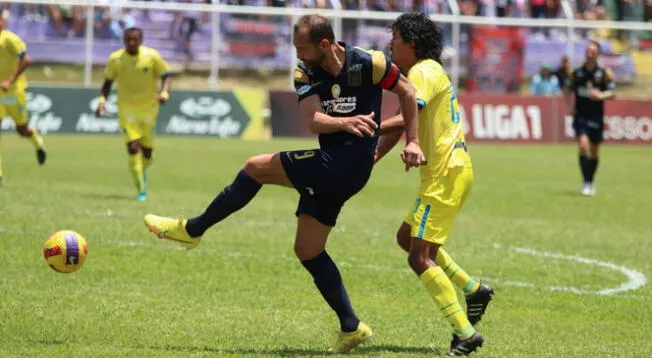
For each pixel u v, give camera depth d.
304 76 21.50
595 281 33.84
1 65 55.19
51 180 58.59
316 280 22.62
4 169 63.62
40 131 91.56
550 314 28.48
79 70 106.38
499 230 45.69
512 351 23.45
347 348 22.67
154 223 22.94
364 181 22.06
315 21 20.94
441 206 22.55
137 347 22.44
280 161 21.83
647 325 27.34
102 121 92.81
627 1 118.88
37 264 31.98
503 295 30.94
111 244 36.41
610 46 114.44
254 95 96.81
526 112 100.88
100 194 52.47
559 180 71.69
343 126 20.97
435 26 23.36
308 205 22.27
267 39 109.94
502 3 117.31
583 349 24.06
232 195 22.12
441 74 22.64
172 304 27.44
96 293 28.36
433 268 22.50
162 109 94.88
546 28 111.19
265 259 35.16
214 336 23.92
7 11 105.12
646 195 63.62
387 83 21.42
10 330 23.52
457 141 22.78
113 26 106.44
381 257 36.75
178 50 109.00
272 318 26.25
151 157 52.19
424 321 26.75
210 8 100.19
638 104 103.25
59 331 23.64
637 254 39.94
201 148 85.50
